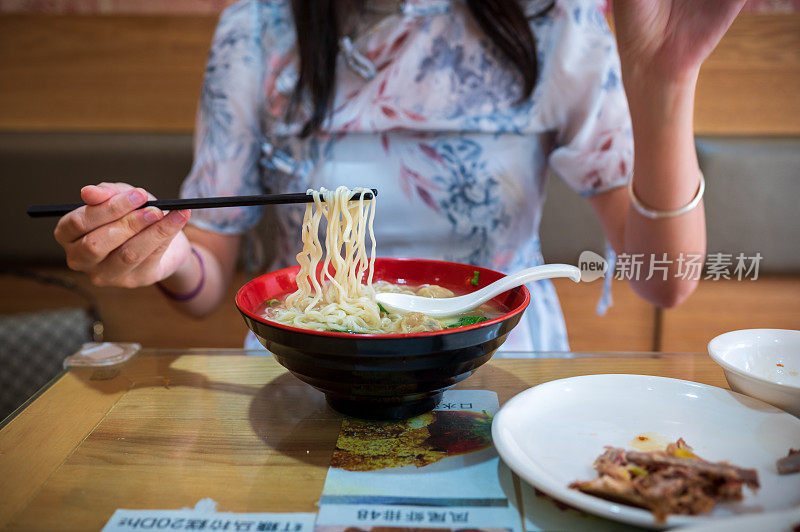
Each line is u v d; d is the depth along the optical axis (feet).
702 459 2.04
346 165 4.51
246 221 4.84
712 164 6.54
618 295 7.35
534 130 4.49
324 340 2.12
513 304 2.64
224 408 2.60
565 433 2.22
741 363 2.58
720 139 6.70
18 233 7.56
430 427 2.42
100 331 6.77
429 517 1.89
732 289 6.95
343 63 4.43
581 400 2.42
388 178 4.49
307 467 2.16
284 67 4.71
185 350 3.19
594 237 7.07
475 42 4.35
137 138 7.37
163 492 2.03
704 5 3.10
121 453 2.26
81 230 2.72
